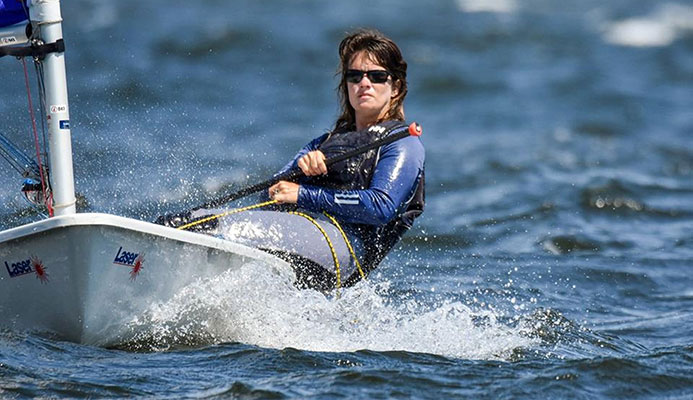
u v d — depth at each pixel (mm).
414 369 15875
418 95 58000
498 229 30000
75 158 34781
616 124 50656
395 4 87500
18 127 34781
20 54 15961
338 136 18625
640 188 35375
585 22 84625
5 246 15188
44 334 16172
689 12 89562
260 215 17766
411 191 18266
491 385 15273
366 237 18406
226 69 59844
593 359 16453
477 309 21109
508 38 76312
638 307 22547
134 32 68125
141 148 38062
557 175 38000
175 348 16781
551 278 24703
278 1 85375
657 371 16203
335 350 17125
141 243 15445
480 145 44906
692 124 51656
